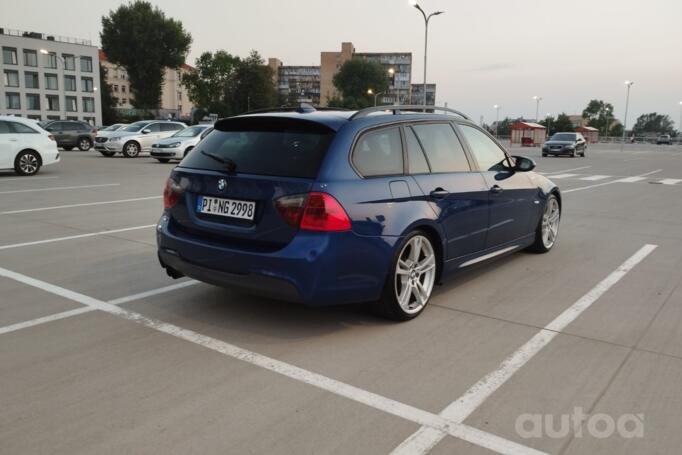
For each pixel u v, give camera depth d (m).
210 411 2.78
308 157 3.62
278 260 3.44
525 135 62.94
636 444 2.54
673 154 40.28
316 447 2.48
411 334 3.83
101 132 25.44
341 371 3.25
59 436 2.55
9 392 2.97
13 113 84.06
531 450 2.48
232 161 3.84
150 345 3.61
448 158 4.55
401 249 3.87
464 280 5.20
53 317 4.11
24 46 84.44
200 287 4.87
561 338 3.80
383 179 3.82
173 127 25.88
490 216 4.91
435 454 2.44
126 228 7.64
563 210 10.00
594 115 133.62
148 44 85.44
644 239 7.29
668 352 3.58
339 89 122.12
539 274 5.43
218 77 108.75
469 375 3.22
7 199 10.38
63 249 6.32
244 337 3.75
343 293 3.60
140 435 2.56
